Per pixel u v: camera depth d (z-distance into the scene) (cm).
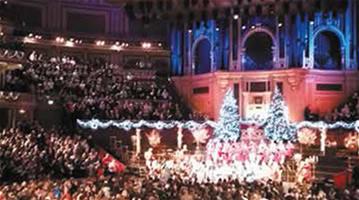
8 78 4041
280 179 3269
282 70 4544
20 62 3803
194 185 2494
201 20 4291
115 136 4250
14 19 4825
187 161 3491
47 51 4962
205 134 4247
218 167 3431
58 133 3884
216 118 4694
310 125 4238
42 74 4338
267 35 4675
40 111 4212
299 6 4022
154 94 4747
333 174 3462
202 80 4862
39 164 3206
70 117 4206
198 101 4881
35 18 4994
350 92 4562
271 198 2255
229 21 4756
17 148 3184
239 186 2477
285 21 4594
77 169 3391
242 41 4719
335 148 3978
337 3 3988
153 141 4175
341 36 4600
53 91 4259
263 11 4153
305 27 4550
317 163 3647
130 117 4347
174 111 4600
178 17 4209
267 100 4616
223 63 4781
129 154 3978
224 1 4119
